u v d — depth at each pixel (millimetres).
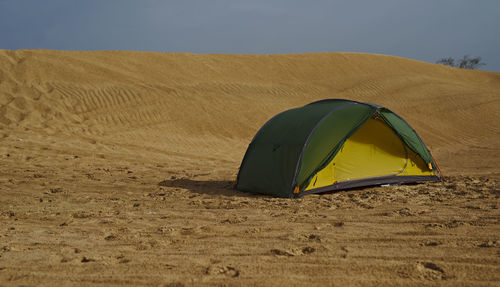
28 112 19062
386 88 33281
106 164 12281
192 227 5242
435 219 5250
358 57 47531
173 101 23438
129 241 4605
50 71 26406
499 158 15156
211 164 13430
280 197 7504
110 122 19609
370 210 6027
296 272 3447
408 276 3305
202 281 3283
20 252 4184
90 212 6305
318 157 7625
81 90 23078
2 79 23125
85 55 33656
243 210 6340
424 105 27891
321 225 5176
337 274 3379
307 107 9180
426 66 48250
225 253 4055
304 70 42188
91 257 3979
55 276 3449
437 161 14742
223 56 43156
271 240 4516
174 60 37656
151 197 7695
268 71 40688
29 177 9820
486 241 4184
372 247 4129
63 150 14023
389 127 8688
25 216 6059
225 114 22516
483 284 3096
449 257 3732
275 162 8008
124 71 31203
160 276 3410
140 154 14578
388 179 8750
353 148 8375
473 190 7594
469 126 24000
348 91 32531
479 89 34750
